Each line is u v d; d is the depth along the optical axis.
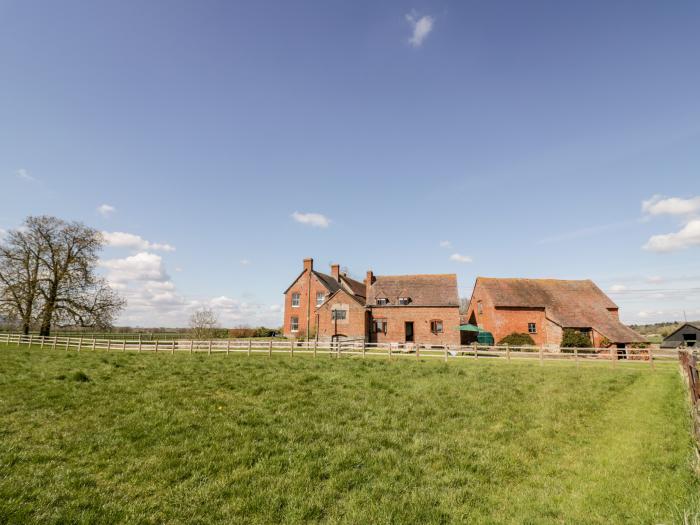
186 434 9.43
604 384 17.59
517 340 42.12
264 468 7.62
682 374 18.08
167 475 7.25
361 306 44.19
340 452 8.45
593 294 47.25
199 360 24.23
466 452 8.81
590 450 9.20
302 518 5.89
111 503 6.21
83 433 9.43
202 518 5.86
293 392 14.33
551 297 46.00
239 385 15.39
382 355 29.55
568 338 39.44
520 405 13.25
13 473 7.15
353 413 11.68
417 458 8.35
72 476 7.16
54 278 43.88
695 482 7.00
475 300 50.94
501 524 5.85
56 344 37.25
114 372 18.38
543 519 5.95
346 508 6.20
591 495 6.75
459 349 33.25
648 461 8.27
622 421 11.63
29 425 10.01
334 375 18.20
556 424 11.18
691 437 9.39
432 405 12.86
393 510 6.09
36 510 5.89
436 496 6.70
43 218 43.78
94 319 45.19
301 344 34.22
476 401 13.60
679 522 5.47
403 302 45.44
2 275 42.22
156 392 13.75
